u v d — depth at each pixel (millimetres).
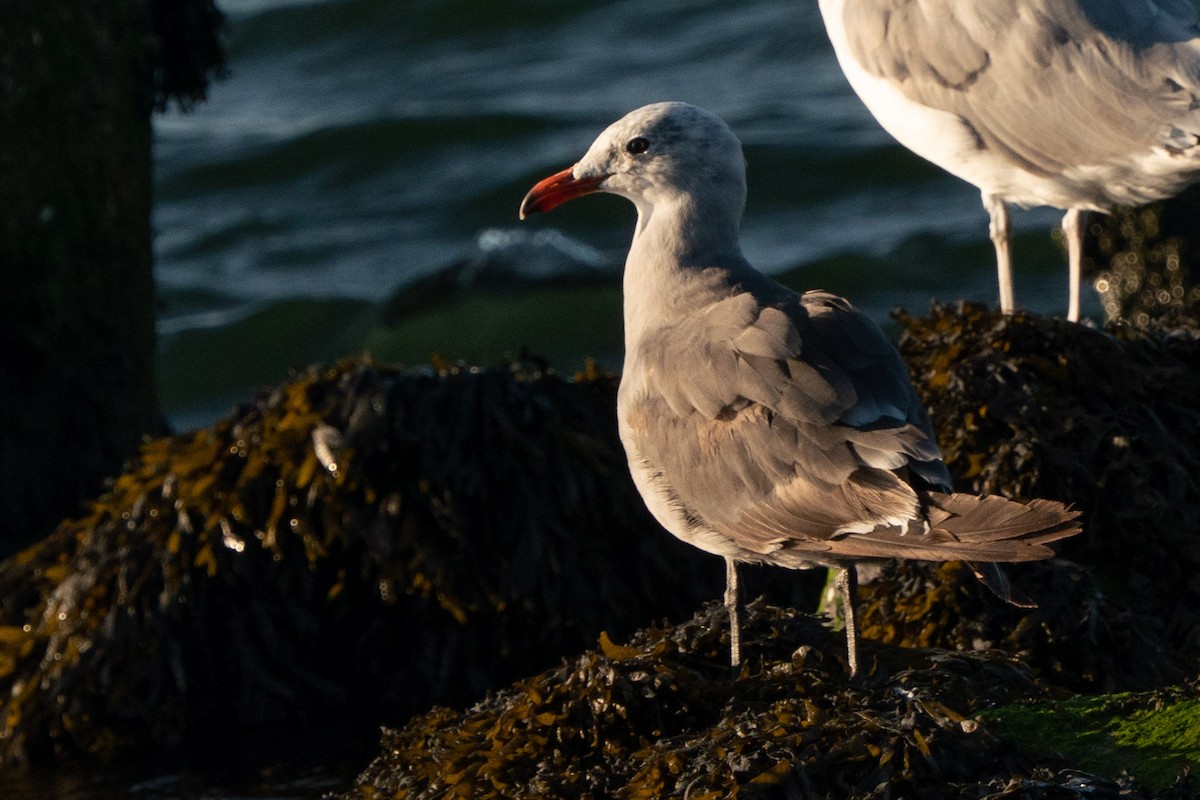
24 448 15055
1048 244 24484
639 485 8602
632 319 9195
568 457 12188
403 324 23297
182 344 23922
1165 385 10828
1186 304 18812
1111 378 10766
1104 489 10250
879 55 12250
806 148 29062
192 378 23422
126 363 16156
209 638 11961
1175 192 11820
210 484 12109
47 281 15250
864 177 28156
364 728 11664
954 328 11258
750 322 8195
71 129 15438
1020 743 7320
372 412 12023
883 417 7641
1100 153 11562
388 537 11773
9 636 12172
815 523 7578
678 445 8219
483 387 12359
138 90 16406
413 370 12555
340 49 38875
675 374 8297
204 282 26391
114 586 12078
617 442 12500
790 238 26188
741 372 7984
